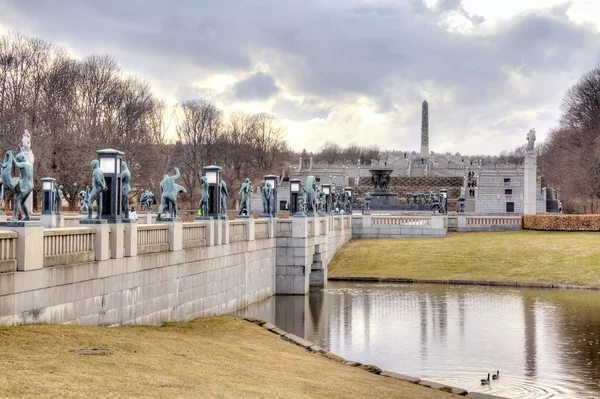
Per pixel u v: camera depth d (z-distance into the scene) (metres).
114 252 33.38
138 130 130.12
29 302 27.42
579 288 67.56
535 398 31.80
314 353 36.66
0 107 102.00
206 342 33.34
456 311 54.28
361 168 197.00
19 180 27.84
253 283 55.59
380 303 58.06
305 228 61.59
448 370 36.66
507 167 184.38
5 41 108.31
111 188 33.34
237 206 134.00
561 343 42.94
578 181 153.25
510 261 76.19
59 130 105.94
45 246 28.64
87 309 31.22
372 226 93.31
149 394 20.55
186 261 41.94
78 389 20.00
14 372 20.95
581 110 170.50
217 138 172.38
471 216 101.50
